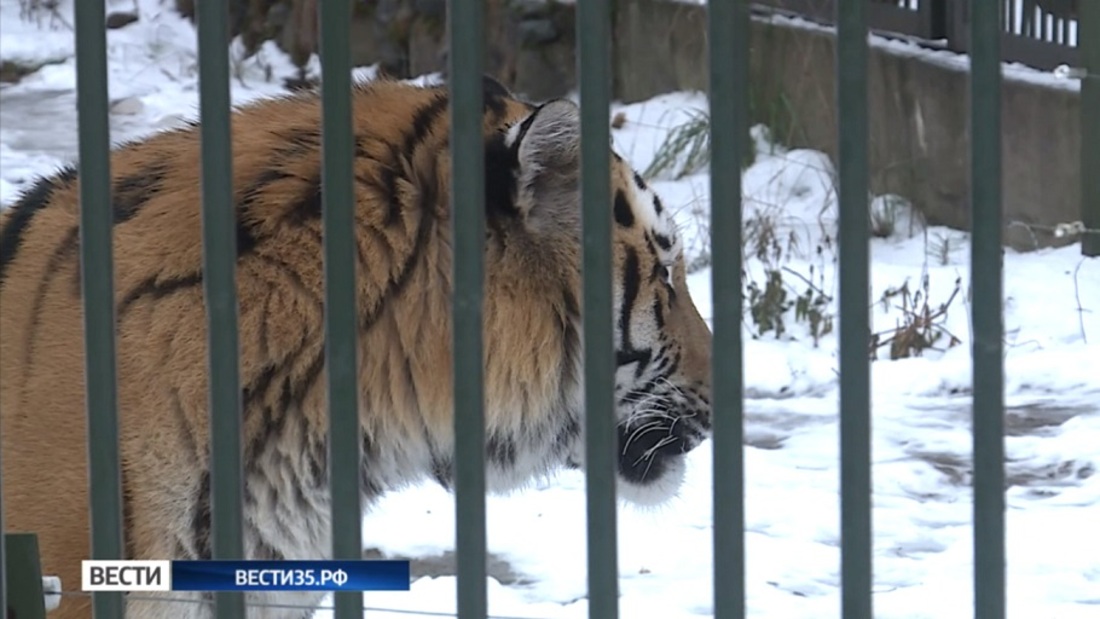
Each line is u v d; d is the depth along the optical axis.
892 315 20.17
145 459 7.46
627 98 28.48
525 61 28.42
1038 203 23.08
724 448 5.44
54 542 7.43
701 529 12.44
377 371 8.08
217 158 5.55
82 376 7.51
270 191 7.86
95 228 5.66
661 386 9.20
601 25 5.29
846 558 5.46
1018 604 10.21
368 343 8.05
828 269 21.83
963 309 20.23
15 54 30.52
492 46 28.80
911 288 20.91
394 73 29.33
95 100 5.61
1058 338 19.23
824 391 17.73
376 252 8.03
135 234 7.77
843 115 5.30
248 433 7.70
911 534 12.16
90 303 5.69
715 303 5.39
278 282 7.74
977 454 5.37
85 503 7.42
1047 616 9.86
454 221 5.44
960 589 10.53
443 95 8.58
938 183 24.05
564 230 8.45
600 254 5.38
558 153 8.36
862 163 5.31
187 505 7.50
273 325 7.71
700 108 27.19
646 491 9.46
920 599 10.31
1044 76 23.22
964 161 23.78
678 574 11.20
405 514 12.89
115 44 31.20
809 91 25.83
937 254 22.73
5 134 26.08
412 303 8.09
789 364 18.30
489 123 8.74
